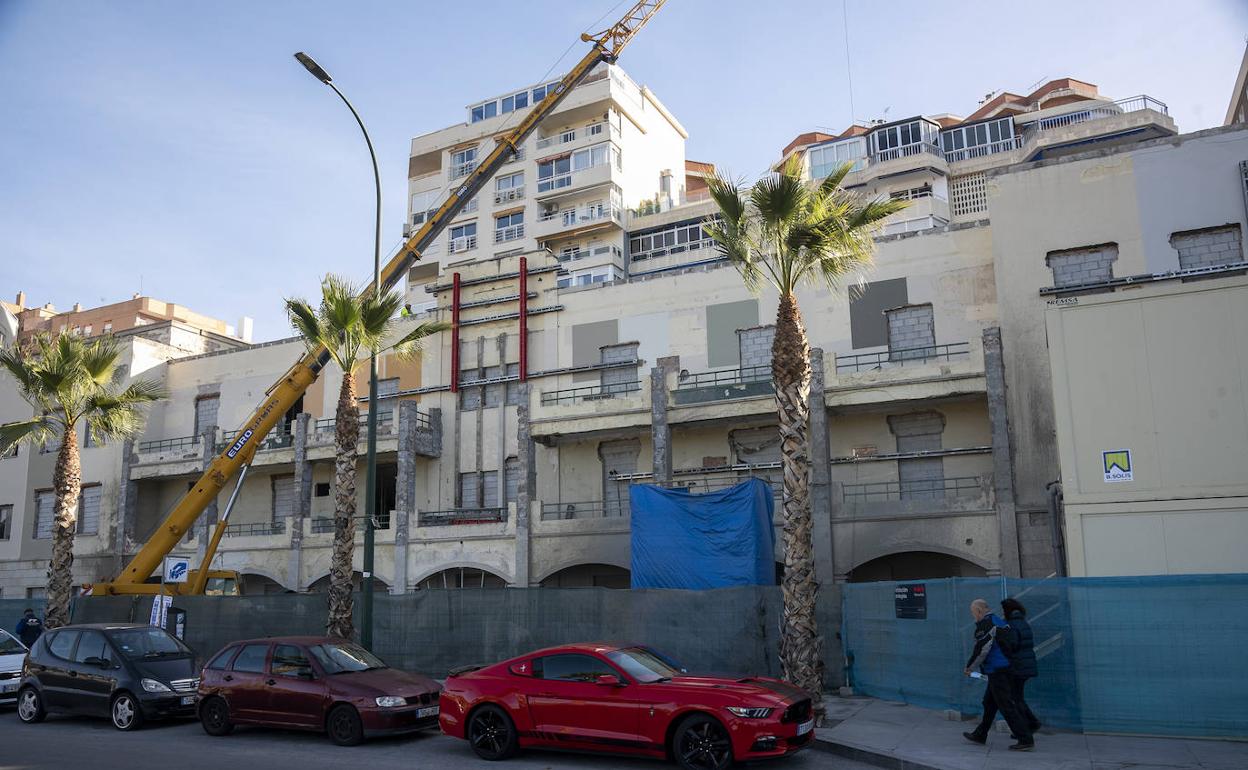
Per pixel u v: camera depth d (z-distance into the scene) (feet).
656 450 99.81
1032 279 93.40
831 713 51.52
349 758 43.57
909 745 41.73
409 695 48.08
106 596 86.89
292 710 48.73
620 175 198.70
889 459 98.53
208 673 52.08
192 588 93.20
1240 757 37.93
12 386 153.79
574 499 114.21
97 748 47.06
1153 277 88.94
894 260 104.42
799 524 53.16
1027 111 232.73
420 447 122.31
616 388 115.75
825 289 107.24
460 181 211.20
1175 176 90.43
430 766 41.47
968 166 183.52
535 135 205.16
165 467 135.03
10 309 281.33
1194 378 53.62
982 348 87.81
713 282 114.21
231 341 168.35
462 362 127.75
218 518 139.33
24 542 146.72
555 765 41.42
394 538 113.60
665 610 64.08
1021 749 40.01
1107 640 44.14
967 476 94.58
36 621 83.56
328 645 51.88
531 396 108.68
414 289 213.05
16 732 53.36
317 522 122.52
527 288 125.49
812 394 92.02
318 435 125.59
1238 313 53.42
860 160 195.52
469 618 69.97
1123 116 173.88
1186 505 52.49
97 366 92.53
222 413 145.59
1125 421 54.39
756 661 60.85
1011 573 81.41
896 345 102.53
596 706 40.98
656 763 41.57
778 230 57.26
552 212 202.49
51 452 147.84
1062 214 93.66
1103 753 39.29
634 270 195.72
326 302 71.46
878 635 57.67
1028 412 90.84
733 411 97.76
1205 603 42.63
